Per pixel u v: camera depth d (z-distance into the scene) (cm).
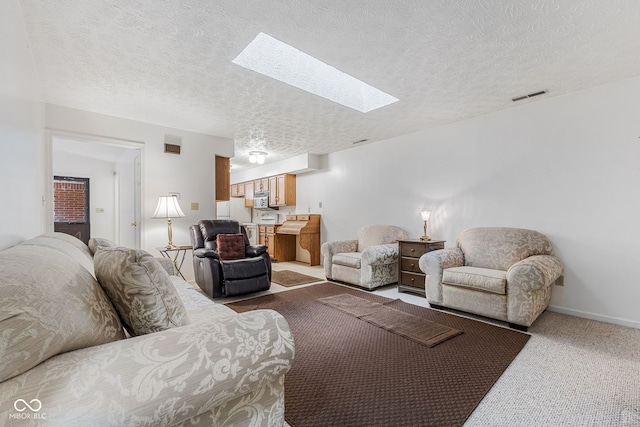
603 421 137
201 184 423
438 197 391
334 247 437
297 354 204
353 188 512
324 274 486
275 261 585
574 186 282
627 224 255
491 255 309
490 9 169
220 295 340
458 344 217
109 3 164
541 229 302
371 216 482
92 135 336
